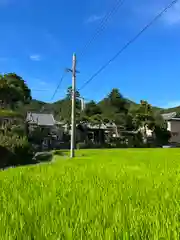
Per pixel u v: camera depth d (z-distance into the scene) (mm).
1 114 59656
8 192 6082
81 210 4109
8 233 3115
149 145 73750
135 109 88438
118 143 72688
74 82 33156
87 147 68375
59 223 3480
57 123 78750
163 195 5227
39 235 3023
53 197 5215
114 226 3225
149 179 7938
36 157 40531
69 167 13250
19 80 81375
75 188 6344
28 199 5203
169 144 76688
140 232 3016
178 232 2975
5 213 3990
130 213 3904
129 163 15117
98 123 79438
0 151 33188
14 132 54344
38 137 66812
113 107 101062
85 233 3031
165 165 13273
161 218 3557
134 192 5645
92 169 11883
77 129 76688
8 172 12117
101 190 5953
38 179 8688
